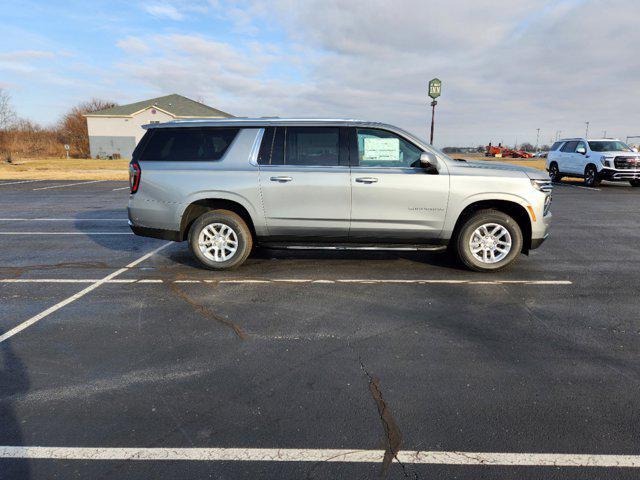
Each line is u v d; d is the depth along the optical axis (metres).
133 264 6.41
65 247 7.52
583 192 16.59
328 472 2.30
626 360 3.51
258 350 3.68
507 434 2.60
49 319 4.32
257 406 2.89
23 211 11.72
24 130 55.19
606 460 2.38
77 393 3.03
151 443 2.53
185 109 47.84
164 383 3.17
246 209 5.79
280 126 5.80
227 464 2.36
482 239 5.88
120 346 3.74
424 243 5.86
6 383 3.15
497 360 3.51
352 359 3.53
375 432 2.62
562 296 5.02
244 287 5.34
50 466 2.34
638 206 12.78
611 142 19.02
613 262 6.57
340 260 6.65
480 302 4.83
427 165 5.47
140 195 5.93
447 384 3.15
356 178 5.59
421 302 4.82
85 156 51.53
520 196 5.62
